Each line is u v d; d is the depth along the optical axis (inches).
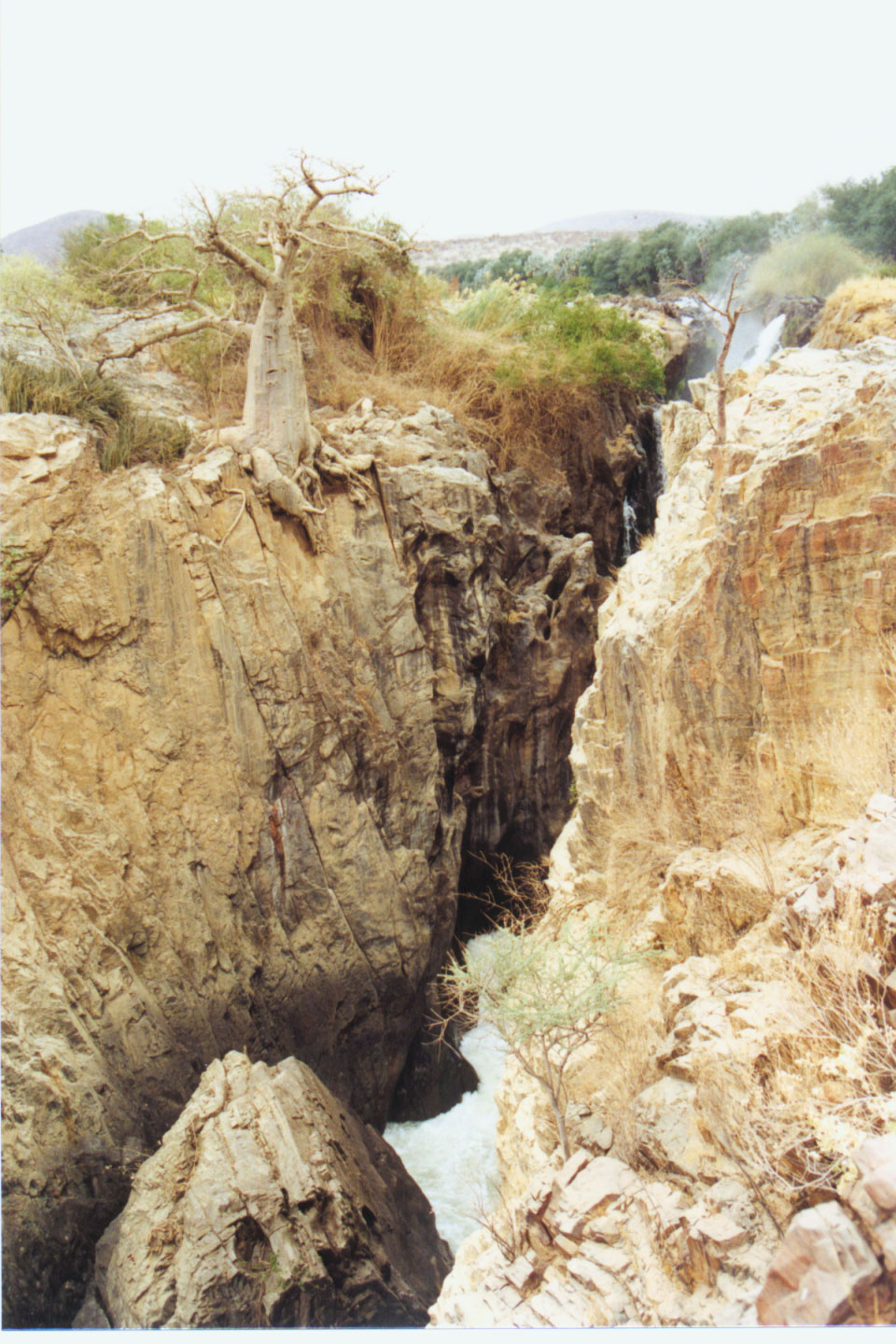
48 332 473.4
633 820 316.5
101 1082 336.2
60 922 359.6
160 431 449.4
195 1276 281.0
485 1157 467.2
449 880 550.9
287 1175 307.7
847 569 237.8
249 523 434.6
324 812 453.7
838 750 231.1
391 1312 305.1
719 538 268.1
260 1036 418.3
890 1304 113.8
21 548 373.7
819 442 247.3
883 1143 121.0
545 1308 156.5
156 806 395.5
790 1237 120.0
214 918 405.1
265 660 428.5
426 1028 515.5
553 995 217.6
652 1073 198.2
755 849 247.0
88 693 387.2
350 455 527.2
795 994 168.4
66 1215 307.3
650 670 317.1
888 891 159.8
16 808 363.9
